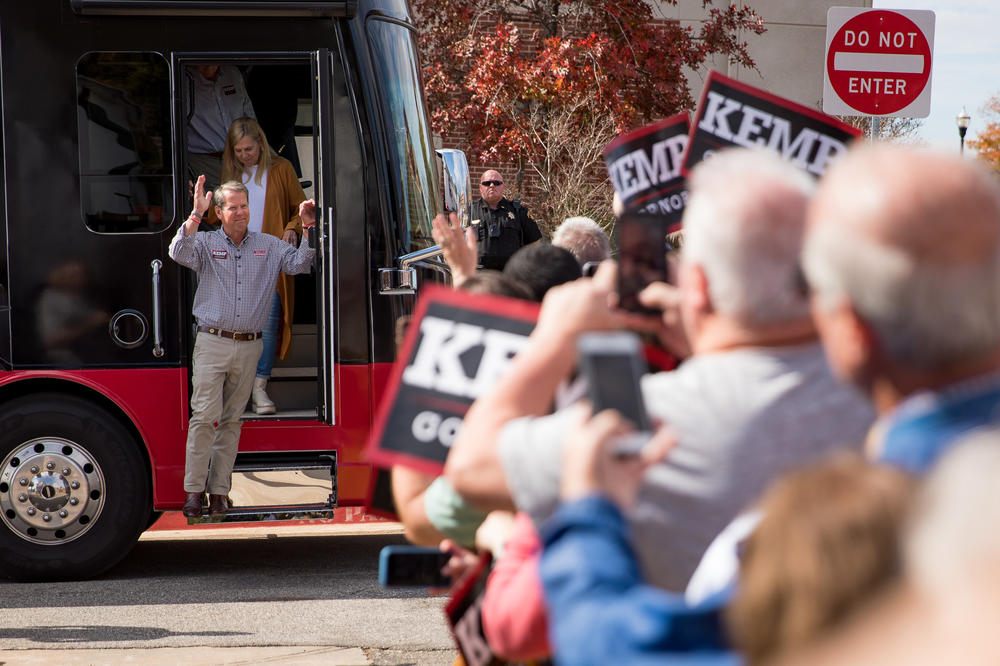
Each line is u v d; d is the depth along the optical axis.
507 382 2.15
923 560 1.10
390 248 6.97
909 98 6.84
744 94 3.02
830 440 2.02
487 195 10.74
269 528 8.65
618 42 14.85
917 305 1.54
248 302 6.79
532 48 15.10
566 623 1.57
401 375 2.43
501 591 2.28
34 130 6.87
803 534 1.21
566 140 14.21
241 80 7.96
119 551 6.89
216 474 6.85
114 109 6.92
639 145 3.17
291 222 7.85
